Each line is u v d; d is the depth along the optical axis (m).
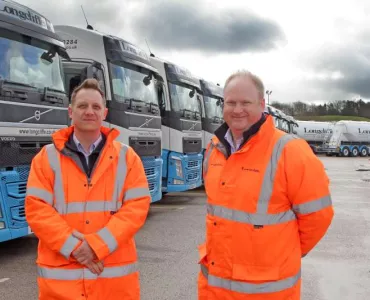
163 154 10.30
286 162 2.43
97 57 7.80
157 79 9.35
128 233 2.66
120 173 2.79
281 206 2.46
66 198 2.69
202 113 12.93
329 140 46.97
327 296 4.77
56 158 2.74
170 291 4.79
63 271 2.61
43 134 5.82
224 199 2.52
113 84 7.73
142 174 2.89
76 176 2.71
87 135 2.81
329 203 2.46
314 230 2.49
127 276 2.72
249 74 2.56
